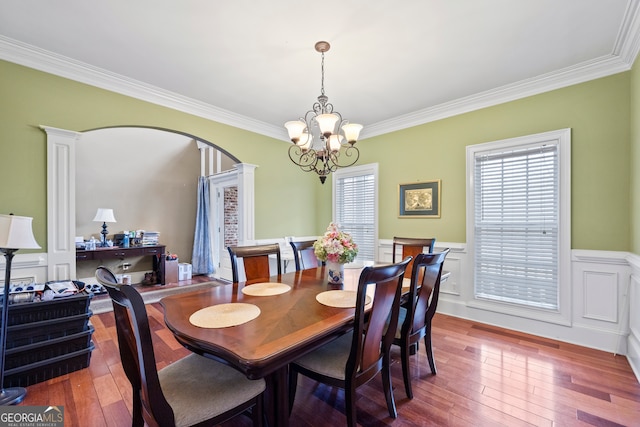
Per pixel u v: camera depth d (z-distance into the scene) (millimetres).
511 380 2066
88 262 4719
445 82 2875
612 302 2486
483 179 3238
